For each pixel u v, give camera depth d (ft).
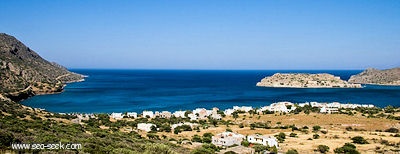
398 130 410.72
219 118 551.59
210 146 288.71
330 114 561.02
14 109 437.58
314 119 512.22
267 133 403.95
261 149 287.89
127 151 159.43
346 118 514.68
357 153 276.41
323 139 352.49
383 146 310.04
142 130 428.97
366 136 363.56
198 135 387.75
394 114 559.79
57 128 250.37
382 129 431.84
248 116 574.97
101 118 508.12
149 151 168.14
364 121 487.20
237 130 429.79
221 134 349.41
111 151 157.07
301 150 299.17
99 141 182.80
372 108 636.07
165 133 407.03
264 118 545.03
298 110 611.06
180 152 220.02
